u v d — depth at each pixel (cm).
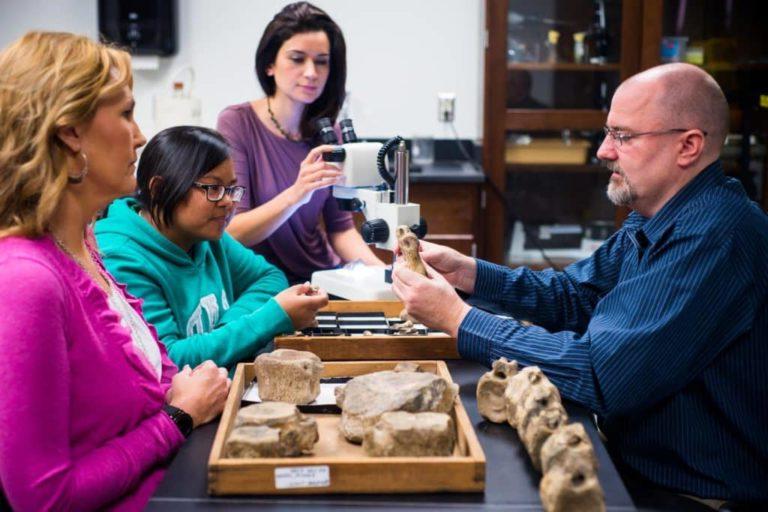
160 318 183
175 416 144
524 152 449
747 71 438
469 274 210
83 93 128
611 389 158
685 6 434
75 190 135
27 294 121
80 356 130
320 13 275
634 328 161
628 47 438
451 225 423
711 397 166
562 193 455
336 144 258
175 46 453
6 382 120
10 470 121
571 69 441
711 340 164
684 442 166
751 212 168
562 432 121
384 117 468
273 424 130
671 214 174
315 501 122
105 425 133
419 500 122
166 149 188
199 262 203
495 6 435
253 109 284
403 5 458
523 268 214
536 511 119
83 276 134
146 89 461
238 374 157
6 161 126
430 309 171
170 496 123
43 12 454
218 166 189
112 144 133
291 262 284
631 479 172
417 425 128
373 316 209
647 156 174
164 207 189
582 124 445
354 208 239
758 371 166
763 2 432
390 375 145
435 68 463
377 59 462
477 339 168
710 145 173
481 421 152
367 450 130
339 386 154
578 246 459
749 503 166
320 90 277
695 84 172
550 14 437
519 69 441
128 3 441
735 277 162
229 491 123
